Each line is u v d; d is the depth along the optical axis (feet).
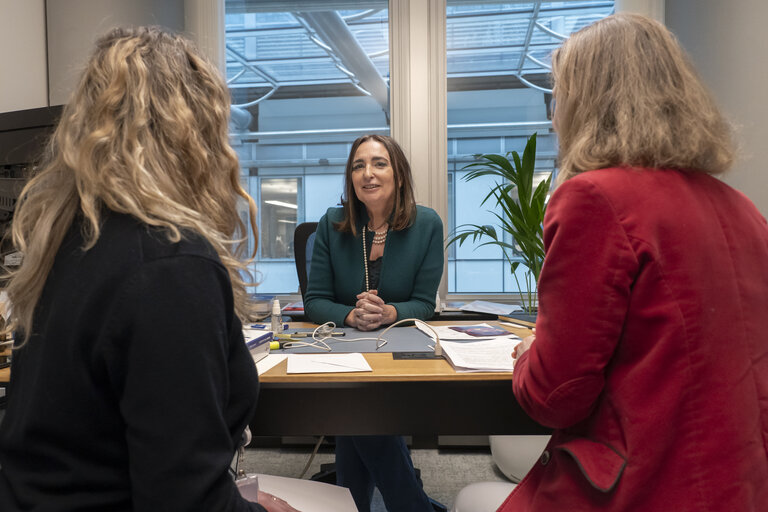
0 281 3.59
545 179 6.39
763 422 1.94
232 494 1.54
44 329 1.49
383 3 9.53
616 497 1.97
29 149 4.10
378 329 5.22
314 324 5.80
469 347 4.04
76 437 1.44
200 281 1.49
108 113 1.62
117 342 1.40
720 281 1.95
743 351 1.94
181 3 8.73
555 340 2.05
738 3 6.88
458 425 3.62
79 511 1.42
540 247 6.49
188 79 1.79
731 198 2.18
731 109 6.97
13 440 1.50
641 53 2.19
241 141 10.77
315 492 3.26
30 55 7.36
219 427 1.48
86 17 7.59
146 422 1.36
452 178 9.58
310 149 11.56
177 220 1.54
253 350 3.72
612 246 1.97
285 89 10.96
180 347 1.41
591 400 2.08
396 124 8.77
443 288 8.86
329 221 6.11
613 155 2.15
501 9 9.39
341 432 3.59
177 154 1.70
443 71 8.68
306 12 9.61
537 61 9.79
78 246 1.56
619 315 1.99
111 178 1.53
